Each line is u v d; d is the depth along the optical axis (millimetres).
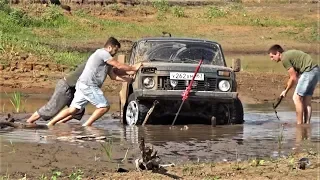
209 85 18125
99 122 18578
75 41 51969
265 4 87750
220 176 11719
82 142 14391
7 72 29219
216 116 18656
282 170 12273
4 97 24672
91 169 11859
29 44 36375
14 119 18297
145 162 11875
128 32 61562
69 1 69688
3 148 13266
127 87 18500
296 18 76188
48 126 17078
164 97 17641
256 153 14070
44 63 31078
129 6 72812
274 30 68750
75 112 17359
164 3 76125
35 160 12320
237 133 16938
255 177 11703
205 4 82875
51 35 53719
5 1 58688
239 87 30062
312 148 14867
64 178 11180
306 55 19250
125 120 18422
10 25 52469
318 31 66250
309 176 11820
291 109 23797
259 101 26375
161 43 19219
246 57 51094
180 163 12758
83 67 17625
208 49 19234
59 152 13086
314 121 20062
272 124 19078
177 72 17875
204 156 13555
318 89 29016
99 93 17359
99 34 58375
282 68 40344
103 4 71562
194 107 18422
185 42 19297
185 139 15680
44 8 59906
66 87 17547
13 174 11289
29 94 25812
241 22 71562
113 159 12703
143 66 17812
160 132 16672
